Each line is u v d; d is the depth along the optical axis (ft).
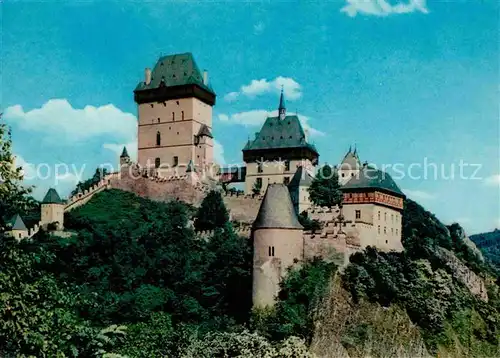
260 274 281.13
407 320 289.94
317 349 259.60
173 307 290.56
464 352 306.76
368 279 289.94
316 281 279.69
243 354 211.61
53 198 380.99
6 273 116.57
